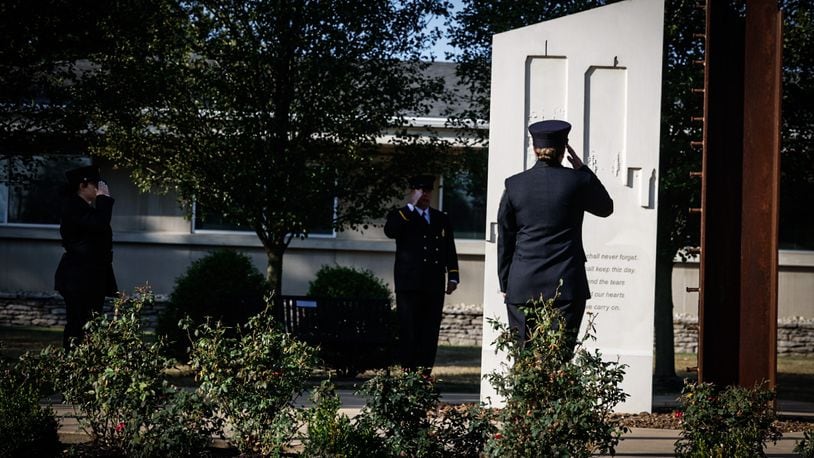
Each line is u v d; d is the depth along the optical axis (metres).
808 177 12.73
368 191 13.13
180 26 11.80
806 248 19.45
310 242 19.44
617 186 8.06
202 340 5.57
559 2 11.57
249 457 5.42
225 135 12.07
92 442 5.67
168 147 12.23
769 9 7.57
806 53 11.99
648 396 8.02
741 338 7.51
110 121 12.20
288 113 12.01
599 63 8.07
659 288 12.83
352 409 7.67
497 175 8.15
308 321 12.16
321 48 11.55
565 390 5.02
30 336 16.56
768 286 7.48
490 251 8.16
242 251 19.50
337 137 12.20
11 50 11.27
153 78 11.41
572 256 5.79
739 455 5.15
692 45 11.84
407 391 5.36
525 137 8.12
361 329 12.17
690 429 5.44
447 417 5.42
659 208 12.06
